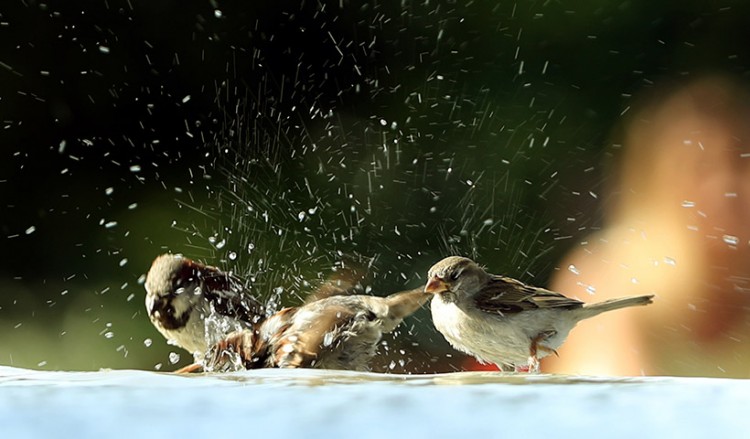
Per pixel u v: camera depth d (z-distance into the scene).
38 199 14.70
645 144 9.04
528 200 14.12
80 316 13.74
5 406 3.15
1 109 14.89
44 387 3.65
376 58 14.95
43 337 13.48
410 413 3.00
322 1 15.07
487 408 3.09
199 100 15.05
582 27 14.61
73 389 3.56
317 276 12.87
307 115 14.80
